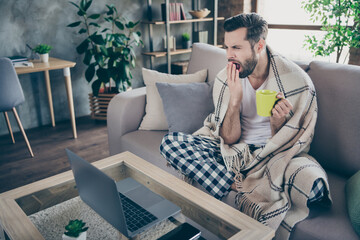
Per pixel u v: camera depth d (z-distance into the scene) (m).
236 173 1.31
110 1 3.37
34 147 2.61
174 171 1.50
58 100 3.22
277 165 1.20
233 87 1.38
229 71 1.37
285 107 1.17
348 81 1.32
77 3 3.14
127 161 1.36
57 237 0.98
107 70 3.03
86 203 1.10
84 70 3.34
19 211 1.05
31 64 2.45
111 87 3.33
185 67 3.88
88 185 0.99
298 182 1.11
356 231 0.99
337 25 2.95
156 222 0.96
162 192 1.18
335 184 1.27
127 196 1.10
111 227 1.00
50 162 2.34
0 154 2.49
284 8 3.85
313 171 1.11
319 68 1.43
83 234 0.91
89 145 2.63
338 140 1.32
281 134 1.28
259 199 1.19
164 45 3.93
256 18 1.31
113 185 0.83
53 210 1.11
